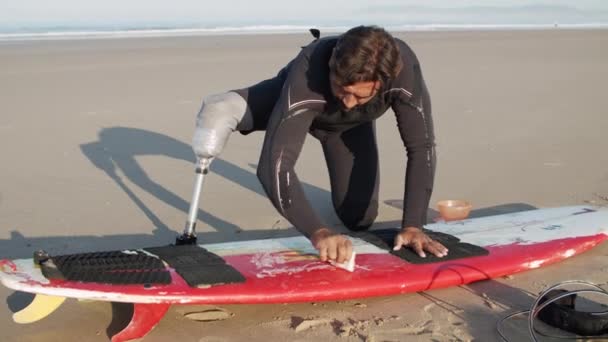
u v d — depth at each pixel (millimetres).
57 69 14469
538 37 29031
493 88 11359
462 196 5402
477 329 3162
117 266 3201
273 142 3088
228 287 3170
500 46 22438
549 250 3924
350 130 4262
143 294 2973
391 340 3055
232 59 17203
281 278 3344
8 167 6113
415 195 3455
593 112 9039
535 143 7180
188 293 3045
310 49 3146
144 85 11805
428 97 3361
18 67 14875
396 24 65000
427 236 3797
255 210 5055
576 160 6492
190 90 11188
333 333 3127
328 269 3480
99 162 6375
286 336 3096
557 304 3166
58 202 5137
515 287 3648
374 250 3740
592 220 4395
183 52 19984
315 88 3092
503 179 5855
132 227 4645
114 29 45406
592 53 18969
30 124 8133
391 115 8695
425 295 3545
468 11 95312
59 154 6648
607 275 3826
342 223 4828
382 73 2699
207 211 5012
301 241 3861
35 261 3131
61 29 44438
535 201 5281
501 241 4027
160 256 3410
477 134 7602
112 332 3107
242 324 3209
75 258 3238
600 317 3045
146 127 8023
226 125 3693
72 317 3242
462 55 18422
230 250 3668
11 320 3217
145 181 5773
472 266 3643
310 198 5383
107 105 9586
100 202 5164
